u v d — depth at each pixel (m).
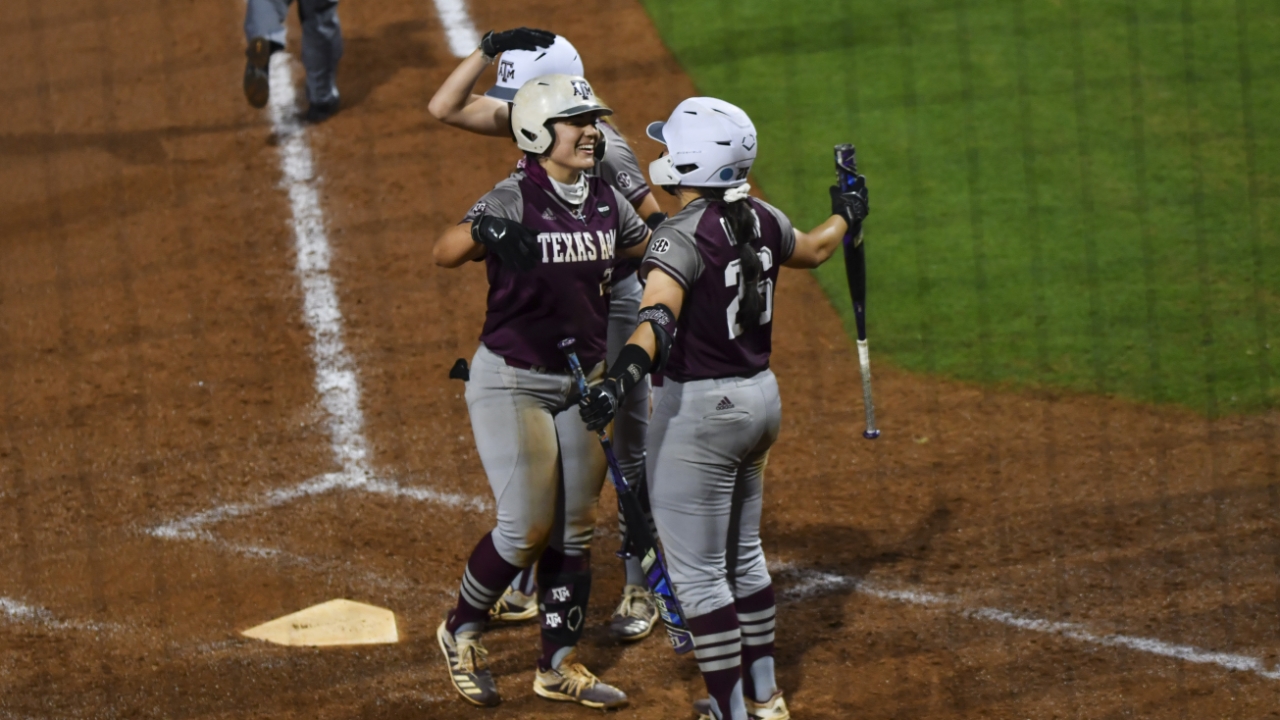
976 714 15.62
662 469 14.53
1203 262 29.22
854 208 16.03
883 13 41.41
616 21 41.50
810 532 20.66
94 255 30.34
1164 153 33.53
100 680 16.67
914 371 26.12
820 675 16.72
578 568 16.06
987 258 29.83
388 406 24.84
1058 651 16.95
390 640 17.72
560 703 16.28
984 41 39.38
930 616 18.05
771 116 35.91
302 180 33.41
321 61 35.19
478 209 14.89
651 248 14.14
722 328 14.20
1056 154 33.69
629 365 13.45
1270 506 20.58
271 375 25.88
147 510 21.33
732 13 41.75
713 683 14.77
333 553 20.08
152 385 25.42
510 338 15.27
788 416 24.72
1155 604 17.97
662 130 14.68
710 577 14.78
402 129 35.81
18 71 39.72
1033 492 21.58
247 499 21.72
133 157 34.69
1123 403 24.52
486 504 21.62
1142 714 15.42
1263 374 25.12
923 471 22.52
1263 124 34.47
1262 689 15.79
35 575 19.34
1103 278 28.86
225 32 41.62
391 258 30.19
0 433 23.73
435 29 41.22
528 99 14.55
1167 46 38.50
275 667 17.02
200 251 30.48
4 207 32.47
